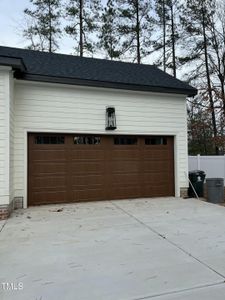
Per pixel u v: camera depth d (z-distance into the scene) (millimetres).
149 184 9906
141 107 9742
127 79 9727
